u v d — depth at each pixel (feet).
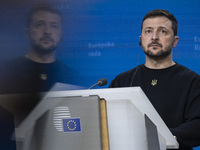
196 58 19.83
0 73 8.71
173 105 13.78
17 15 16.33
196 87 13.74
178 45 19.89
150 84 14.56
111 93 7.38
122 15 20.15
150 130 7.37
